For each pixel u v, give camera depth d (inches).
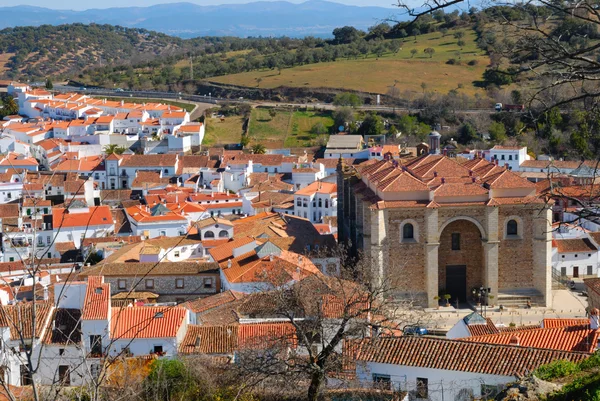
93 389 1131.3
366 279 3636.8
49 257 6072.8
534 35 1242.6
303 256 4677.7
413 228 4667.8
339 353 2524.6
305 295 3038.9
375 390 2301.9
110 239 6274.6
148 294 4643.2
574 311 4566.9
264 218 6240.2
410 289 4682.6
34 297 1072.8
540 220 4675.2
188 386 2347.4
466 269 4820.4
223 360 2721.5
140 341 2977.4
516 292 4726.9
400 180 4704.7
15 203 7588.6
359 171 5738.2
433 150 6461.6
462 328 3294.8
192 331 3051.2
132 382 2213.3
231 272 4414.4
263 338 2751.0
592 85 1480.1
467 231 4785.9
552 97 1342.3
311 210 7642.7
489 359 2372.0
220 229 5831.7
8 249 5974.4
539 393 1733.5
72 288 3253.0
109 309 3085.6
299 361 2374.5
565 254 5570.9
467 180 4803.2
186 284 4746.6
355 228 5305.1
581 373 1907.0
